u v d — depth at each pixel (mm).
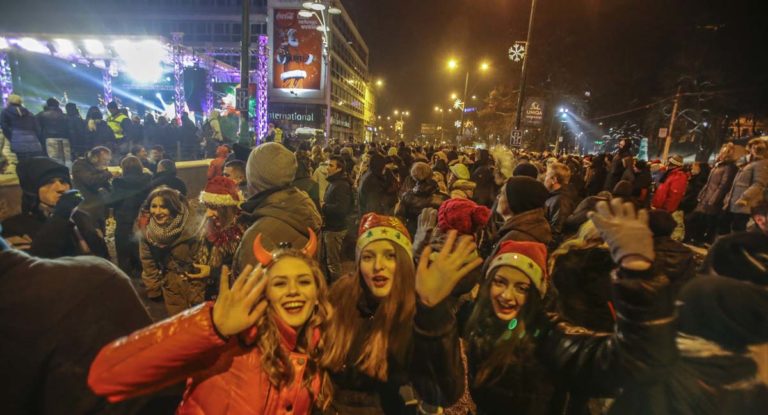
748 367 1096
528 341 1627
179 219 3025
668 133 28047
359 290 1820
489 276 1736
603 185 10453
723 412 1097
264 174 2531
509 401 1645
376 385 1710
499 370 1659
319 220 2777
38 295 1210
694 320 1149
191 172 10469
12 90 22266
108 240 6188
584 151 41938
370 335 1703
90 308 1292
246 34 10453
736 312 1091
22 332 1180
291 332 1399
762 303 1083
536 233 2176
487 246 3148
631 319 1175
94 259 1433
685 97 29406
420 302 1537
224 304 1200
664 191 7465
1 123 8688
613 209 1258
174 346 1157
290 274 1393
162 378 1187
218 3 59406
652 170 12859
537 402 1594
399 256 1730
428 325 1542
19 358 1178
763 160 6090
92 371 1164
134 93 34938
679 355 1143
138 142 13031
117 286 1399
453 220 2156
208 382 1333
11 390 1176
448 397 1602
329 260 5270
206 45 59875
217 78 34812
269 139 15375
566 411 1555
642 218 1217
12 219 2797
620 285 1190
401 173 9172
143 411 1445
